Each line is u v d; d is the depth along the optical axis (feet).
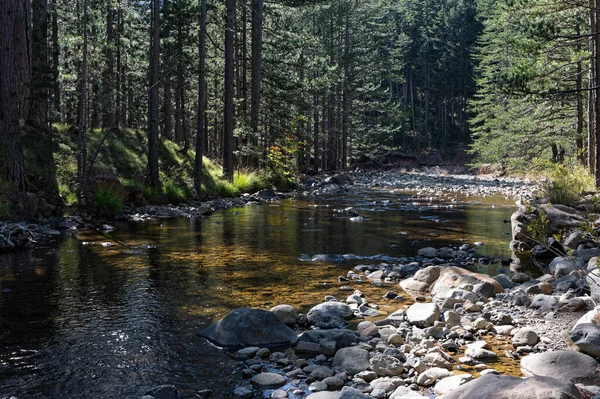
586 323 17.92
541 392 11.52
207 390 14.49
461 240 40.98
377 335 19.34
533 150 102.17
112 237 41.14
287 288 26.00
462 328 19.97
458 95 236.02
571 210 39.75
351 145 182.39
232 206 66.59
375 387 14.78
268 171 91.56
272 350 18.10
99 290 25.16
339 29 161.79
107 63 79.92
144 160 73.36
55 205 48.14
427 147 223.10
